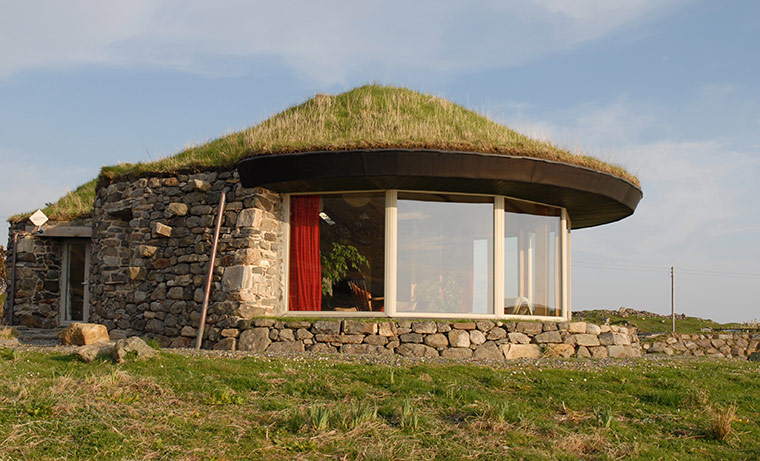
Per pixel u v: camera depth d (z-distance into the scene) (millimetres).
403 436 6594
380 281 12648
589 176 12648
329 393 8008
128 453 5906
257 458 5965
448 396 8008
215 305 12656
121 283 15000
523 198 13539
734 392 9164
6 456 5703
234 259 12648
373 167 11789
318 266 13055
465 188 12758
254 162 12391
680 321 32188
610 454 6453
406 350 11773
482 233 13086
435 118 14695
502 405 7453
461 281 12875
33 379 8086
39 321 17906
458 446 6414
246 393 7855
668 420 7754
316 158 11914
